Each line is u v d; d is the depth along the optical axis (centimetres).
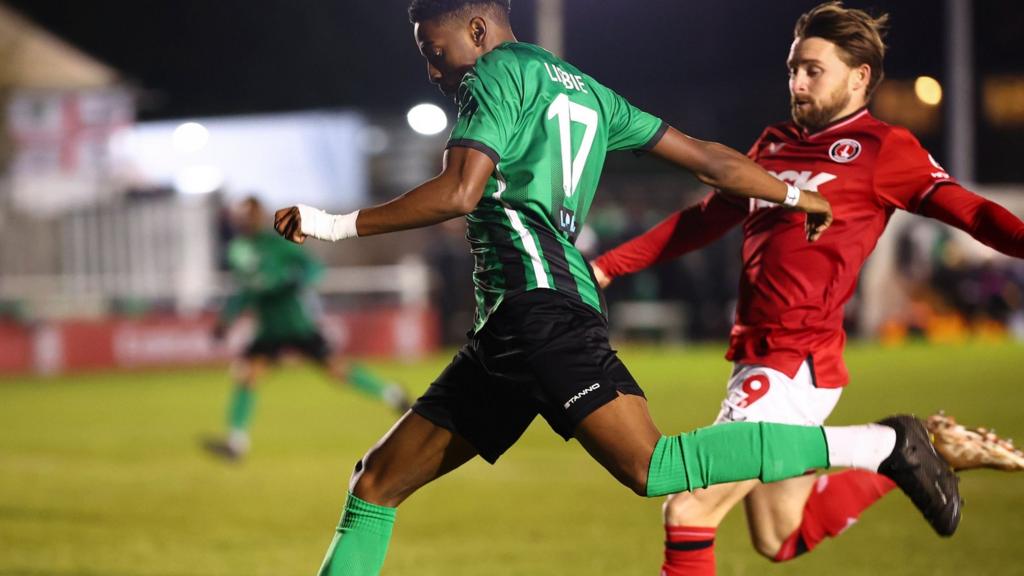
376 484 1496
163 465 3972
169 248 8481
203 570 2419
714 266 8362
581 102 1441
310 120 10200
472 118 1363
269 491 3416
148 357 8012
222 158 10350
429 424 1477
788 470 1354
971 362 6425
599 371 1394
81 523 2977
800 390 1652
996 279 8150
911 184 1642
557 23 8481
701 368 6700
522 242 1406
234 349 8088
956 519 1366
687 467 1357
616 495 3186
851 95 1695
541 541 2606
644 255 1806
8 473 3838
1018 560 2278
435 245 8394
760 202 1709
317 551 2592
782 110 10094
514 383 1412
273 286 4094
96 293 8525
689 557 1633
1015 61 10388
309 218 1358
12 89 11056
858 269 1677
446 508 3042
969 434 1378
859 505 1772
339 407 5609
